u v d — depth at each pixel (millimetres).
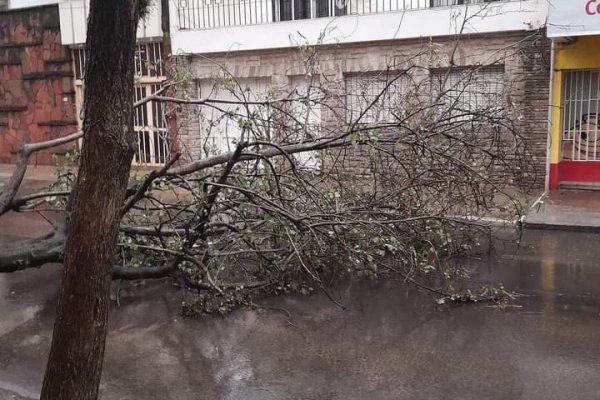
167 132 9828
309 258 6227
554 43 10922
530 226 9062
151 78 14664
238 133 12258
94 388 2695
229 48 13211
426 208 6957
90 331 2643
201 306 5898
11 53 17078
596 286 6391
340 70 12719
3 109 17531
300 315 5777
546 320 5492
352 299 6160
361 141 5926
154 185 5781
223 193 6125
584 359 4695
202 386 4441
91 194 2596
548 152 11250
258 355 4938
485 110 7387
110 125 2590
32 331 5566
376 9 12992
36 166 16703
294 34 13195
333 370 4633
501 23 11234
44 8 16312
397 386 4348
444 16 11719
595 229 8742
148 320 5738
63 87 16453
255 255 6434
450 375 4488
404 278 6477
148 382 4520
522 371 4523
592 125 11352
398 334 5273
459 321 5527
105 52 2551
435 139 6746
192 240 5773
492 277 6750
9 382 4547
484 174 7152
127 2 2555
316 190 6074
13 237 8922
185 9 14688
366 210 6270
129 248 6078
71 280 2627
